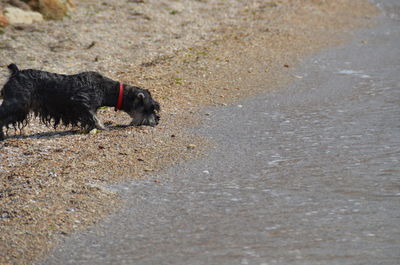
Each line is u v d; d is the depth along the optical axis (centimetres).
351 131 1587
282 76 2320
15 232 1005
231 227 1012
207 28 3167
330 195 1145
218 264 880
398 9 4066
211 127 1653
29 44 2672
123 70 2361
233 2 3866
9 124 1605
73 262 908
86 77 1562
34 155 1417
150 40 2867
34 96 1508
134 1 3603
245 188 1197
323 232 980
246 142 1512
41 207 1102
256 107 1884
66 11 3228
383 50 2834
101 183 1227
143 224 1037
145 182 1237
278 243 944
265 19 3434
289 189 1184
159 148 1456
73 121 1569
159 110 1673
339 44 2975
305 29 3269
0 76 2203
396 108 1811
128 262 901
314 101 1948
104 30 2981
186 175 1277
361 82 2203
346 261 875
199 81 2200
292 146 1471
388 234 964
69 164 1337
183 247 943
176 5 3622
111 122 1709
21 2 3064
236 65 2459
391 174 1248
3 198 1146
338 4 4081
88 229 1020
